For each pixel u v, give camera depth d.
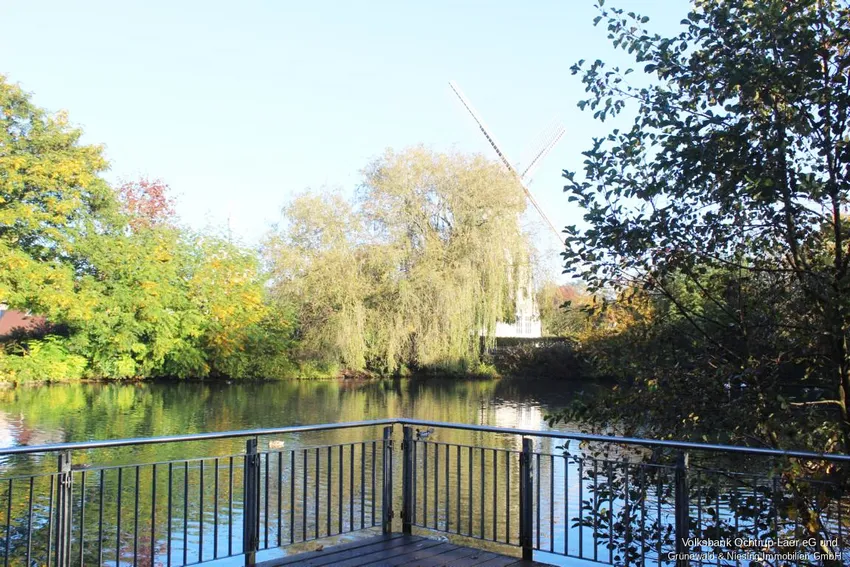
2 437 16.36
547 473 12.66
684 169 6.09
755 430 6.11
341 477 5.71
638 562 5.55
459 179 31.03
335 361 30.70
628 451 6.69
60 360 28.83
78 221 29.33
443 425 5.70
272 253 32.69
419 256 30.88
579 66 6.43
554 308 32.56
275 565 5.07
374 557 5.27
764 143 5.71
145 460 13.42
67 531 4.44
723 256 6.50
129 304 29.48
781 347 6.31
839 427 5.89
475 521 9.73
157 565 7.89
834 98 5.46
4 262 26.20
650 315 6.90
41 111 27.69
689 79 6.15
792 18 5.55
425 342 29.70
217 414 21.06
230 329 31.05
